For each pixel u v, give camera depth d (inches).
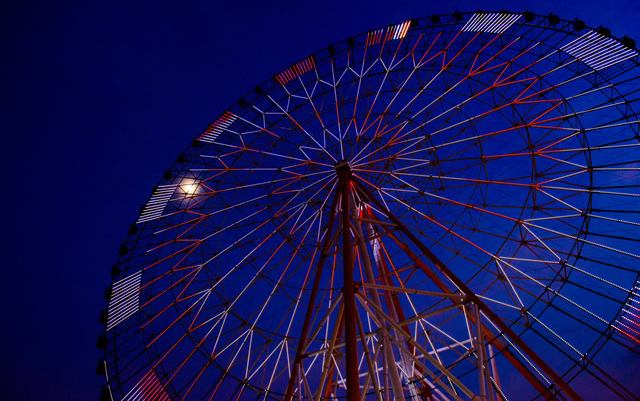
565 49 938.7
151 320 1006.4
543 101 941.2
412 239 780.0
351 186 960.3
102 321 964.6
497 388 839.1
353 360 453.1
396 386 594.9
